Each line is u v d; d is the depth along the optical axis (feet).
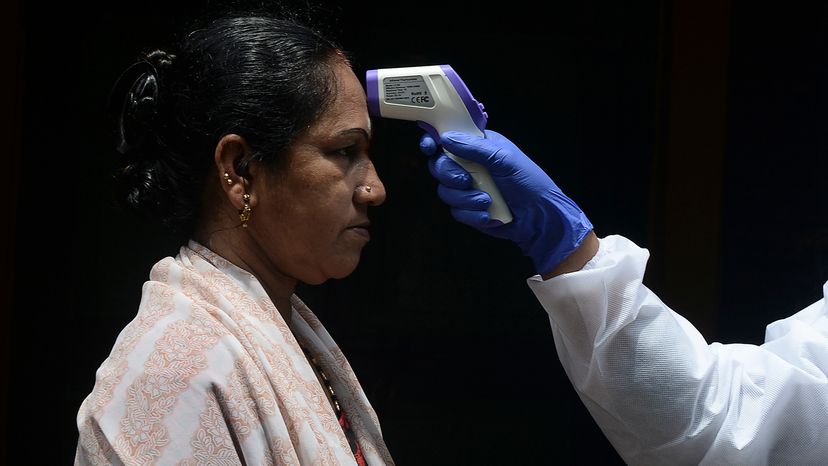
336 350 11.48
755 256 31.17
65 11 28.27
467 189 12.42
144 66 10.36
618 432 13.51
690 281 31.09
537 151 31.40
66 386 28.68
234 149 9.80
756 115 30.94
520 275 31.48
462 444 31.30
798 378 12.85
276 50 9.86
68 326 28.60
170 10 28.84
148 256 29.09
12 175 27.61
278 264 10.36
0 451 27.78
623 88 31.27
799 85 30.78
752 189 31.07
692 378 12.85
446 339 31.24
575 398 31.53
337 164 10.00
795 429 12.91
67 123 28.45
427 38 30.71
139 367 8.96
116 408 8.85
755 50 30.78
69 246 28.63
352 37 30.14
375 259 30.86
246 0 11.27
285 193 9.93
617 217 31.45
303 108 9.78
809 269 30.94
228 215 10.20
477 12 30.83
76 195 28.55
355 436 11.27
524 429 31.48
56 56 28.27
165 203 10.23
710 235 30.99
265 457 8.98
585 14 31.14
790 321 14.48
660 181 31.27
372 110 12.14
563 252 12.79
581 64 31.37
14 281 27.96
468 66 31.01
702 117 30.89
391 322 30.99
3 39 27.32
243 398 9.03
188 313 9.34
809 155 30.83
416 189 30.91
